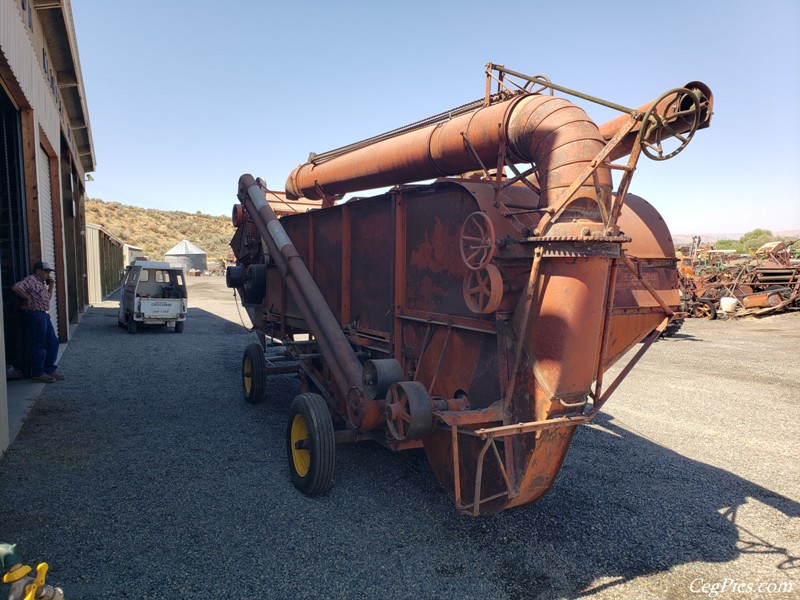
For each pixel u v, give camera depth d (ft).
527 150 12.75
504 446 12.33
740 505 15.98
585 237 10.79
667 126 11.34
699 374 35.50
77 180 63.82
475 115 14.26
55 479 16.40
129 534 13.20
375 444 20.38
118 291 110.52
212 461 18.29
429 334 15.29
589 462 19.34
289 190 26.22
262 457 18.78
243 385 27.07
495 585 11.58
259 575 11.63
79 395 26.66
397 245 16.35
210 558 12.23
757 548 13.48
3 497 15.05
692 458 19.95
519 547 13.19
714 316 69.46
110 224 260.42
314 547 12.87
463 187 13.37
